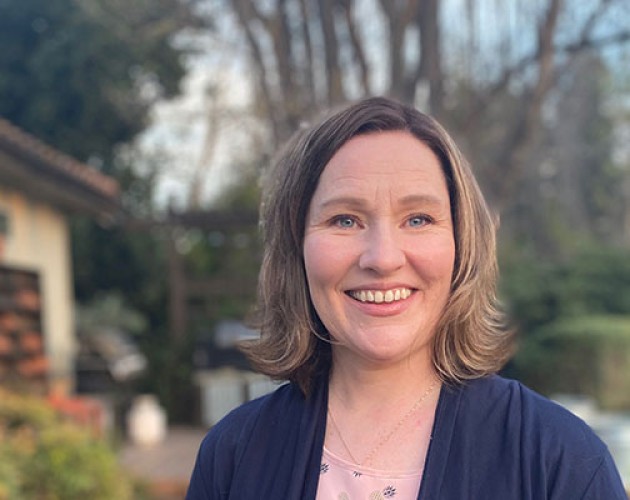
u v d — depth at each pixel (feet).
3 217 20.45
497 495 3.92
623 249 36.24
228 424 4.94
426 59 23.43
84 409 20.89
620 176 66.03
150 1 31.73
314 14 24.53
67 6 39.19
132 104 42.34
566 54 24.99
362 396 4.53
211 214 32.89
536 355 29.89
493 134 27.02
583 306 32.50
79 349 36.35
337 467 4.41
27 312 22.22
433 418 4.39
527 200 51.52
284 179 4.75
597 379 28.27
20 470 13.14
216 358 35.27
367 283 4.26
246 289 35.04
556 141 55.52
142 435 29.78
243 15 24.90
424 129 4.38
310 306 4.80
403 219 4.30
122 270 41.78
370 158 4.27
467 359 4.39
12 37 40.11
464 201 4.42
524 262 35.45
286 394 4.84
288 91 24.79
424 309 4.33
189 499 4.91
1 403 15.61
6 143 17.02
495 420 4.16
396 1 22.91
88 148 41.22
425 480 4.04
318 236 4.39
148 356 35.42
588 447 3.97
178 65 41.86
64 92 39.93
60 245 25.29
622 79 54.54
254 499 4.45
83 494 13.85
